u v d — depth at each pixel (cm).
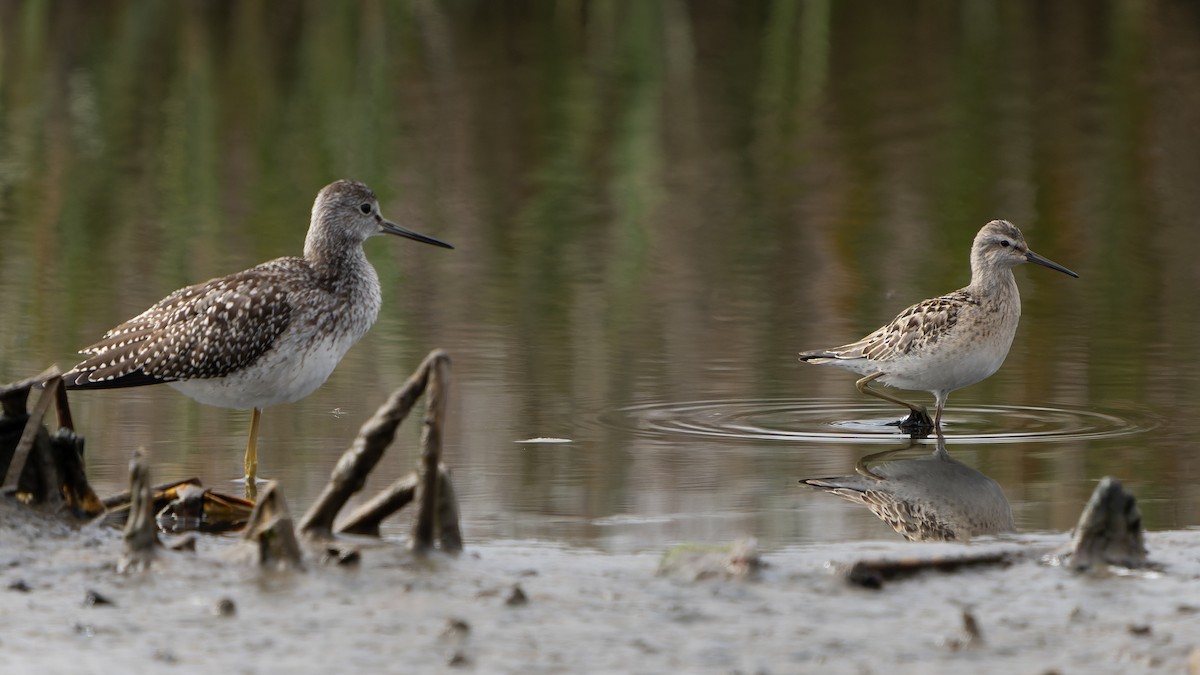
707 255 2033
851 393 1525
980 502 1148
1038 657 779
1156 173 2423
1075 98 2931
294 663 769
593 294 1850
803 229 2156
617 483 1201
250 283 1233
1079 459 1266
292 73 3100
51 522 1024
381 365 1561
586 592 885
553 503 1141
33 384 1083
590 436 1339
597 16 3538
